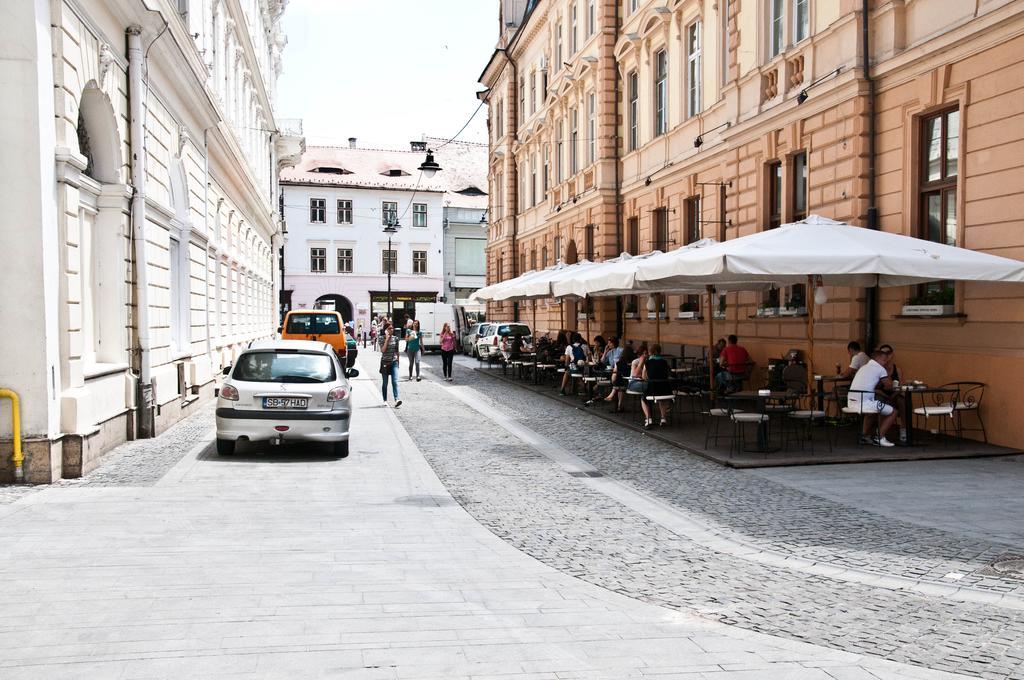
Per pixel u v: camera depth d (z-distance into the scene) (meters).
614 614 5.13
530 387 22.83
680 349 21.48
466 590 5.57
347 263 62.12
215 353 20.36
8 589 5.31
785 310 16.03
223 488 8.98
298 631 4.63
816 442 12.05
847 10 13.91
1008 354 10.93
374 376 28.09
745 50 17.52
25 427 8.77
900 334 13.06
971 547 6.74
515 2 41.62
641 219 24.56
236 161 23.67
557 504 8.62
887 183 13.28
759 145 16.97
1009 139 10.86
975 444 11.38
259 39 35.22
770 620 5.05
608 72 26.17
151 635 4.50
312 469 10.36
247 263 29.34
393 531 7.27
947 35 11.74
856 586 5.79
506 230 41.50
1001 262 10.28
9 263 8.66
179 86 14.80
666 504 8.59
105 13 10.69
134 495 8.41
